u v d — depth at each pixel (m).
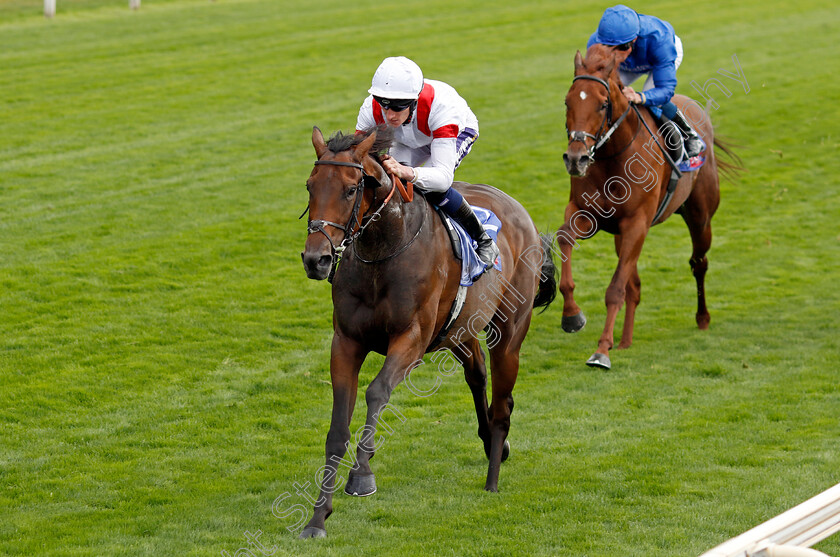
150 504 7.29
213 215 15.57
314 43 27.92
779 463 7.88
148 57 25.98
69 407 9.16
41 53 25.94
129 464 8.00
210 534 6.75
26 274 12.88
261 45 27.61
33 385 9.59
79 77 23.83
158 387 9.69
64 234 14.45
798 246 15.08
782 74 24.92
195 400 9.42
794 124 21.30
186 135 19.88
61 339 10.83
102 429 8.72
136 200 16.12
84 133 19.73
